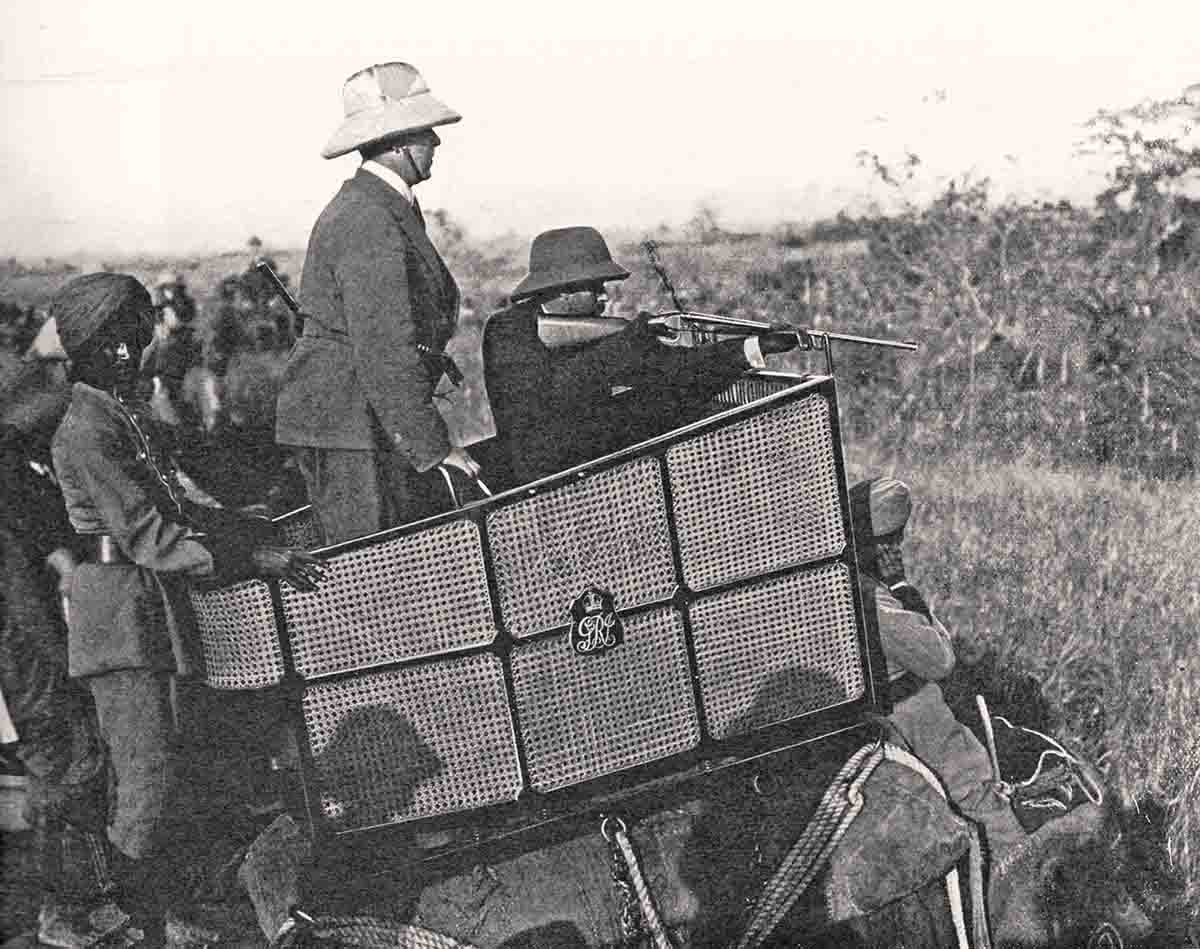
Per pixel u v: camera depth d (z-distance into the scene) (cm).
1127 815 444
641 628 344
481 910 362
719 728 353
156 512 359
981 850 405
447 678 336
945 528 438
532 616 337
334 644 334
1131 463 443
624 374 383
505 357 385
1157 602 448
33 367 370
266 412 383
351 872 346
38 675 375
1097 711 448
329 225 354
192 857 372
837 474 352
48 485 372
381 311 348
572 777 345
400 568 331
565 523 335
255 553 332
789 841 379
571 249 393
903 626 385
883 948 395
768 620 352
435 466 354
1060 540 443
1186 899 443
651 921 368
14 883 381
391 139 360
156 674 361
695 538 343
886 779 387
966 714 438
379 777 339
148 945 379
